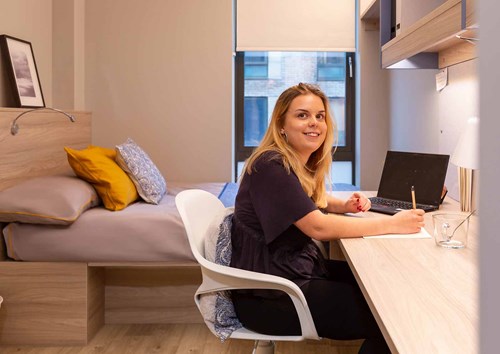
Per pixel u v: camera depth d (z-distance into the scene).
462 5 1.75
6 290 2.79
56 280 2.79
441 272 1.44
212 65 4.64
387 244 1.76
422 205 2.50
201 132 4.67
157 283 3.10
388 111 4.66
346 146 5.00
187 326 3.07
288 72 4.98
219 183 4.37
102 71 4.63
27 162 3.08
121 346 2.79
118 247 2.76
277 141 1.93
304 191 1.83
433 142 3.29
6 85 3.54
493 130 0.34
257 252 1.81
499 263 0.34
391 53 2.89
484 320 0.36
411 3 2.78
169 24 4.62
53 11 4.36
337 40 4.77
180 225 2.78
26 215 2.70
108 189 2.93
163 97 4.66
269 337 1.70
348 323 1.67
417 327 1.05
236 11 4.78
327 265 2.08
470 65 2.57
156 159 4.68
